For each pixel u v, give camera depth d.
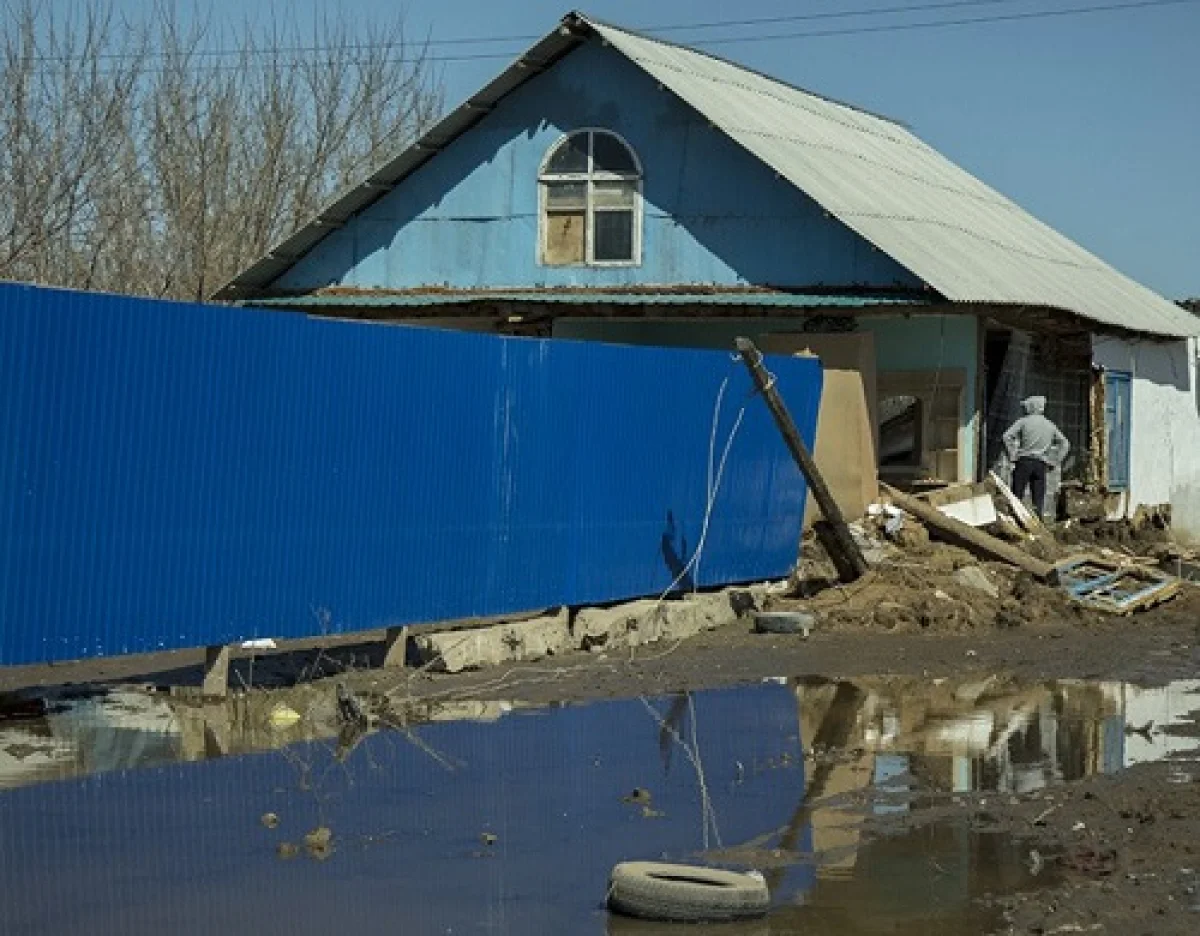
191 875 7.97
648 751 11.09
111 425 10.84
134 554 11.09
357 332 12.72
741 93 25.48
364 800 9.51
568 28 22.94
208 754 10.51
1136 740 11.89
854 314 22.41
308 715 11.84
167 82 30.03
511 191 24.00
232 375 11.69
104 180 26.91
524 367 14.58
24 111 24.27
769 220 22.67
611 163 23.52
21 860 8.12
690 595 17.06
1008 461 22.86
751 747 11.37
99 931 7.15
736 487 17.97
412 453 13.40
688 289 23.03
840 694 13.64
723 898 7.51
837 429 20.03
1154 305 30.17
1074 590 18.89
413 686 12.96
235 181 31.05
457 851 8.53
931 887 8.12
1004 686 14.22
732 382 17.62
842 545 18.05
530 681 13.60
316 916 7.44
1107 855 8.70
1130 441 28.20
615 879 7.66
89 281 26.09
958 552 19.75
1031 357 24.88
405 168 24.16
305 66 32.97
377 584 13.17
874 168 26.05
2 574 10.23
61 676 13.03
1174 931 7.42
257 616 12.11
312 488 12.47
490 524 14.31
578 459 15.38
